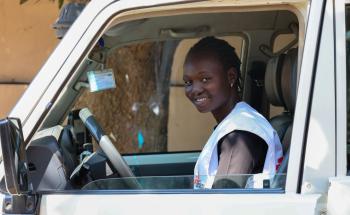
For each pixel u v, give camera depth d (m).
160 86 6.67
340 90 2.40
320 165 2.38
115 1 2.52
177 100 6.79
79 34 2.51
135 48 6.39
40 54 7.09
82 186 2.69
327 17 2.43
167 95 6.76
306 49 2.43
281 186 2.47
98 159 2.83
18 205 2.43
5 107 7.11
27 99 2.49
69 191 2.50
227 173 2.60
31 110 2.49
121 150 6.52
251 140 2.64
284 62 2.98
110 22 2.54
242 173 2.59
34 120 2.49
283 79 2.94
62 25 3.10
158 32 3.58
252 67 3.73
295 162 2.40
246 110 2.75
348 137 2.42
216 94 2.90
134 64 6.43
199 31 3.68
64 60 2.50
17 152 2.28
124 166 2.85
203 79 2.90
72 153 3.01
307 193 2.38
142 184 2.60
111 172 2.85
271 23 3.59
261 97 3.66
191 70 2.91
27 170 2.35
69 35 2.51
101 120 6.21
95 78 2.99
